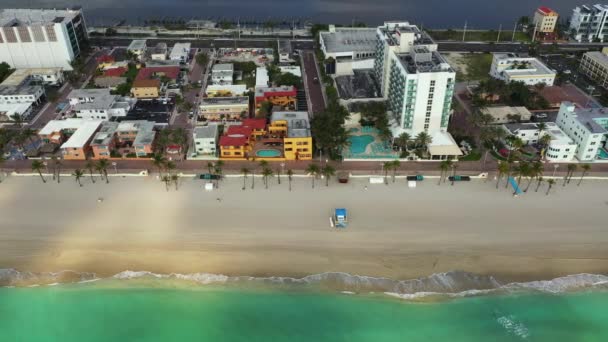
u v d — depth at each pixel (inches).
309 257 7037.4
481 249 7130.9
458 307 6427.2
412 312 6392.7
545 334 6117.1
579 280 6702.8
